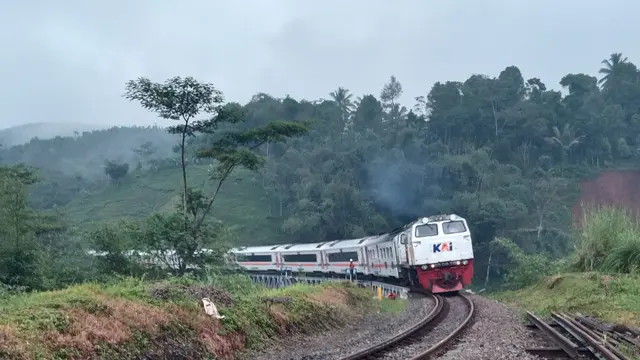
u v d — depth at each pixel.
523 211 58.28
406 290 27.47
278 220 76.12
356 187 65.50
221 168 25.06
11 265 19.34
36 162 165.50
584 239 25.70
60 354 8.45
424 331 14.30
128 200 86.12
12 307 9.67
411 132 75.06
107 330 9.56
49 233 24.52
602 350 9.48
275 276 47.75
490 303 20.62
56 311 9.45
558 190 70.88
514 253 32.75
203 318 11.66
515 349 10.84
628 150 84.44
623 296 17.03
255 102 96.75
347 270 38.56
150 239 21.84
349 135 80.56
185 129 23.84
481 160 64.62
